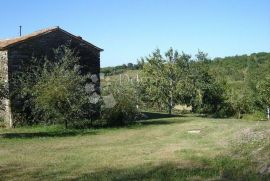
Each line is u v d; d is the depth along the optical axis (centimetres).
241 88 4391
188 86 3909
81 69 3173
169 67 3922
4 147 1977
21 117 2897
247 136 1725
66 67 2842
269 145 1465
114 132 2561
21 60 2925
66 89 2653
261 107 3966
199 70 3969
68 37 3120
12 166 1481
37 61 2978
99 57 3250
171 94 3922
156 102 4016
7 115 2919
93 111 2900
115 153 1738
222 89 4141
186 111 4294
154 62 3938
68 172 1351
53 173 1342
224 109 4094
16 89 2862
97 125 2916
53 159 1622
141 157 1602
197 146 1819
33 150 1881
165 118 3394
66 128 2755
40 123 2930
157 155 1630
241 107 4075
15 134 2483
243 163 1277
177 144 1942
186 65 3947
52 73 2695
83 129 2727
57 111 2697
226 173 1168
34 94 2697
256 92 4069
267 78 3966
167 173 1236
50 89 2634
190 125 2720
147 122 3080
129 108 2930
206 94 4044
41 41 3006
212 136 2123
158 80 3919
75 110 2689
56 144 2075
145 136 2345
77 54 3159
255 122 2719
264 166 1179
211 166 1308
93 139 2266
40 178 1275
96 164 1480
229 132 2155
